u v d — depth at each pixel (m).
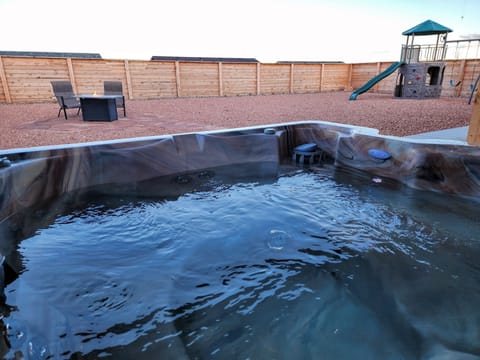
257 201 2.59
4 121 5.77
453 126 5.04
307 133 3.69
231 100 9.87
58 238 1.98
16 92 8.38
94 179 2.56
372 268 1.73
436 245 1.94
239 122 5.75
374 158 2.98
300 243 1.98
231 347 1.23
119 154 2.66
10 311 1.33
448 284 1.60
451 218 2.25
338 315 1.40
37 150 2.24
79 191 2.48
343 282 1.62
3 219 1.85
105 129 5.01
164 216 2.31
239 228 2.15
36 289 1.50
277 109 7.61
